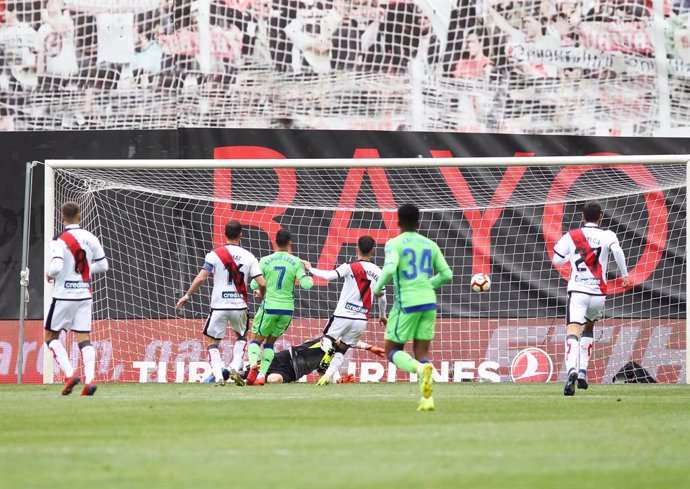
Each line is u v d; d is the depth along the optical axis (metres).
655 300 56.22
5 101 58.22
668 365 55.91
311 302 57.28
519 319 56.44
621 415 30.89
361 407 33.91
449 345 56.44
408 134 57.84
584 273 42.22
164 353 56.81
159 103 58.03
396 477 18.14
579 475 18.53
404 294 32.81
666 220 56.53
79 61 58.25
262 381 49.47
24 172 57.97
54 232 56.06
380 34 57.97
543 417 30.09
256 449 22.05
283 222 57.94
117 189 57.81
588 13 57.81
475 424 27.70
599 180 56.84
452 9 57.91
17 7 58.44
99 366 56.56
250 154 57.69
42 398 38.66
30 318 56.88
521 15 57.91
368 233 57.81
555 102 57.66
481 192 57.22
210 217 57.97
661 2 57.81
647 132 57.66
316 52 57.88
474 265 56.88
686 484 17.62
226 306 46.94
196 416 30.12
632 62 57.72
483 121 57.66
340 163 54.03
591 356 56.09
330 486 17.08
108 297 57.12
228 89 57.88
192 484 17.22
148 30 58.16
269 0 57.94
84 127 58.16
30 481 17.55
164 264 57.59
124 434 25.02
